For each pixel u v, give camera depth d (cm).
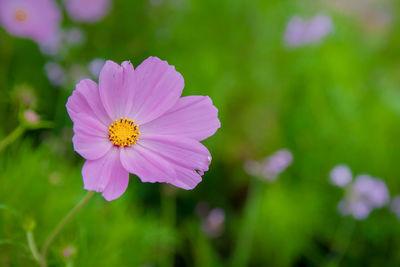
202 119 54
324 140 89
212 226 77
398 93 99
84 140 51
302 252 80
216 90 92
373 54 117
